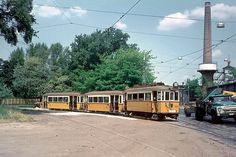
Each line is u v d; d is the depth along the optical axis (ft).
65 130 87.35
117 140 66.90
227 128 93.66
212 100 119.14
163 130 87.51
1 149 55.36
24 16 157.58
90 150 53.98
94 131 84.94
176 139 68.44
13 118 119.55
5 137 71.92
